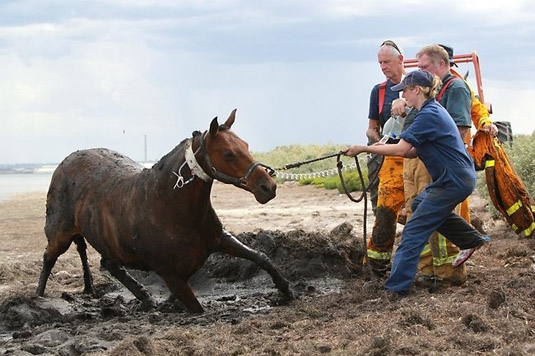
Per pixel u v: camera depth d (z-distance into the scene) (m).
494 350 7.23
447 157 9.45
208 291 12.51
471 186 9.52
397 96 11.20
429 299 9.02
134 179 10.53
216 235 10.32
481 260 12.62
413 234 9.56
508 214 10.45
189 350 7.88
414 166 10.29
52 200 11.73
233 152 9.67
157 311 10.77
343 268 12.48
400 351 7.29
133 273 13.20
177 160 10.00
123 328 9.43
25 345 8.98
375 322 8.29
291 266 12.54
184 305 10.29
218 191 35.75
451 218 9.74
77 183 11.33
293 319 9.03
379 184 11.09
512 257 12.48
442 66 10.22
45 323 10.63
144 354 7.68
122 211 10.42
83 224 11.12
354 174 28.36
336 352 7.56
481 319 7.88
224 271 12.75
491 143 10.45
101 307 11.25
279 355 7.63
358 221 19.12
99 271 14.19
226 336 8.34
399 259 9.57
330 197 27.00
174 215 10.01
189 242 10.06
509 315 8.27
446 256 10.13
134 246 10.27
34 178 82.12
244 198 30.27
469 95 10.23
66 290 12.72
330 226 18.70
